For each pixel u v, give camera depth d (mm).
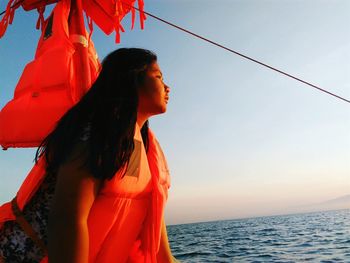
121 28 2256
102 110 1248
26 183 1307
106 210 1217
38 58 1704
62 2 1856
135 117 1314
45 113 1526
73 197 1092
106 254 1271
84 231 1086
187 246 55406
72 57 1670
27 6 2145
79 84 1736
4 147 1577
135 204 1342
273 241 49812
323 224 90750
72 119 1246
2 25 2100
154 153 1608
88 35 1964
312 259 28234
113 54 1465
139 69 1441
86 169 1119
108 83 1381
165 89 1554
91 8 2256
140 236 1449
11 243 1263
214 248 47188
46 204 1271
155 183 1445
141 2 2270
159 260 1784
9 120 1558
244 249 41781
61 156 1165
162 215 1432
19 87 1668
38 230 1256
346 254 29266
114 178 1189
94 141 1149
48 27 1908
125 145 1221
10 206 1296
